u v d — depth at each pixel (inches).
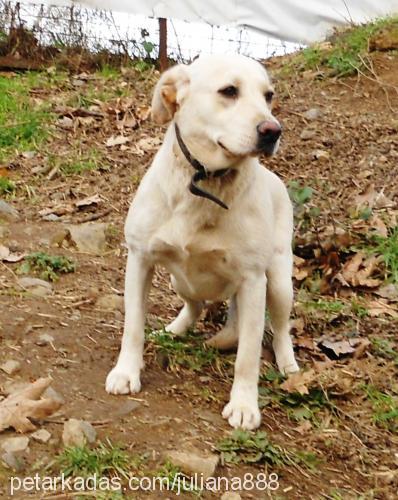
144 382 149.7
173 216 142.0
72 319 170.4
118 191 248.8
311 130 274.4
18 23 345.4
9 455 123.6
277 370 165.6
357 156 263.4
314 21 340.8
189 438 134.4
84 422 131.0
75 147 272.4
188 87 139.2
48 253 205.6
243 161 137.9
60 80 324.5
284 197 164.9
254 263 144.0
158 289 199.8
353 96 294.2
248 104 134.7
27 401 133.7
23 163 261.7
